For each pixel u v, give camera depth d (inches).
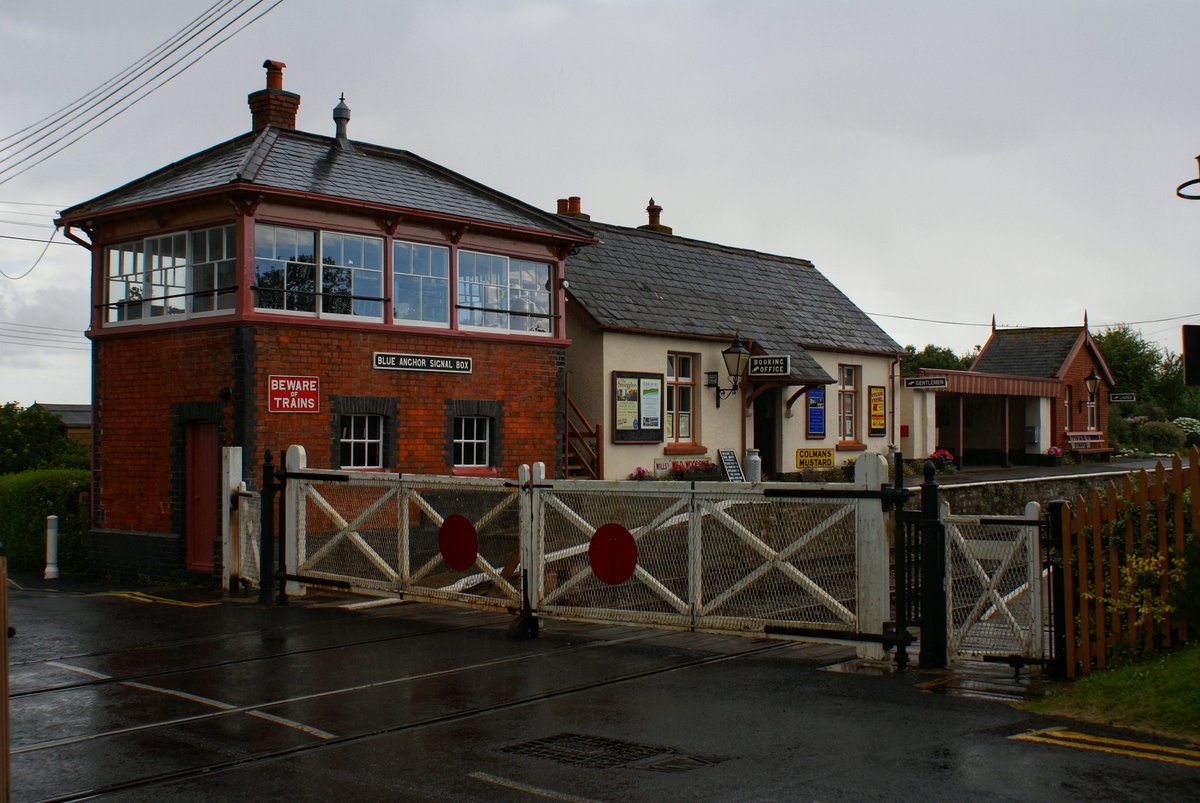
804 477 968.3
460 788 227.6
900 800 211.6
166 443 608.7
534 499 407.8
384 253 629.9
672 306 896.3
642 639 405.1
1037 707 283.1
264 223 577.6
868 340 1101.1
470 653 377.1
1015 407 1419.8
